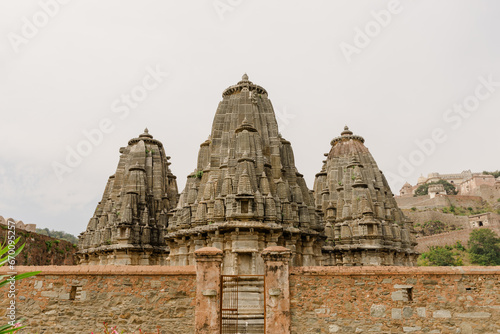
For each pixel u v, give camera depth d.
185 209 29.08
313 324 14.55
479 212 118.19
